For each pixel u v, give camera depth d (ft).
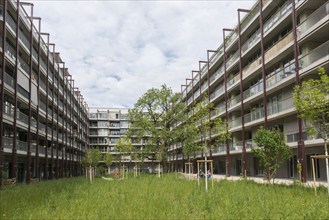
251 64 130.21
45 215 36.76
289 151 72.13
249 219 32.58
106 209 39.73
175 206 40.96
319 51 84.17
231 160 163.73
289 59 105.70
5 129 119.03
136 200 47.78
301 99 62.49
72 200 49.88
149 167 333.01
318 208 36.24
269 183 70.08
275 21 108.58
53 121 172.04
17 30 114.01
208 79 188.24
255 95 124.16
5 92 108.99
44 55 163.53
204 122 104.68
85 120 341.62
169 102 171.22
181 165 248.32
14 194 63.05
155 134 163.63
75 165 268.21
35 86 140.77
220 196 50.26
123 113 392.88
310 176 95.04
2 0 106.22
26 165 126.11
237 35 148.46
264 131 73.67
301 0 92.73
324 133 61.31
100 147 376.89
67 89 224.53
